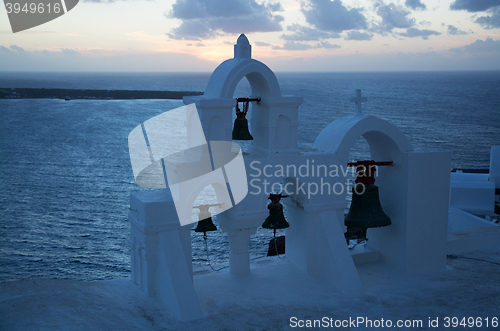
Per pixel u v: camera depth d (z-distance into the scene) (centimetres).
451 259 1034
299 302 773
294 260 951
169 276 726
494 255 1064
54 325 600
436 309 759
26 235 3394
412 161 908
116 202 4441
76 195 4688
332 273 849
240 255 894
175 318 700
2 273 2603
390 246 970
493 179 2544
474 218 2039
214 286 839
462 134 8850
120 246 3177
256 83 821
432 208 939
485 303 787
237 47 802
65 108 11681
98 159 6619
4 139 8062
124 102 12312
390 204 960
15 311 632
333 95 16938
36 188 4988
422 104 14438
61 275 2591
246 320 700
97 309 677
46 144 7656
